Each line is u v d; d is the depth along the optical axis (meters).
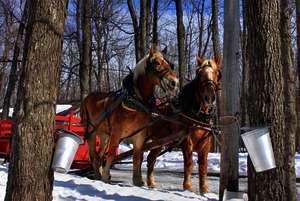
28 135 3.03
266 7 3.76
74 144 3.17
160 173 10.55
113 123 6.49
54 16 3.24
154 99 6.34
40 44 3.15
